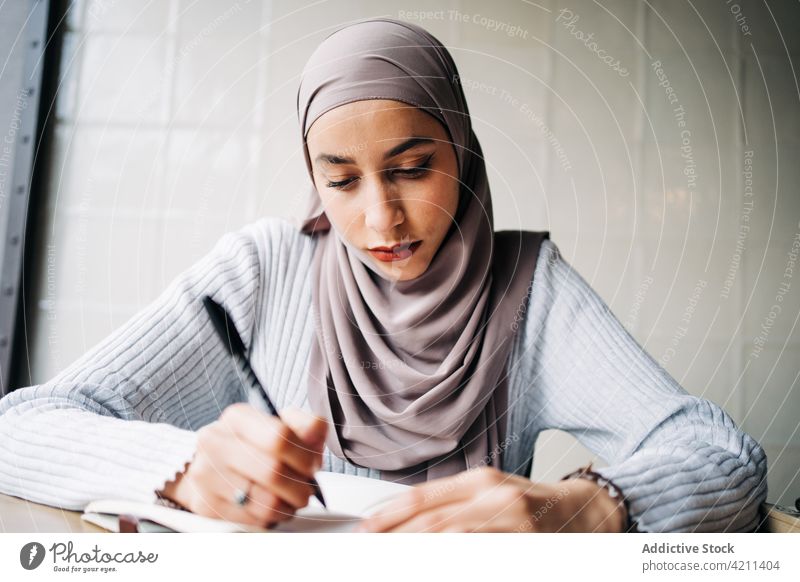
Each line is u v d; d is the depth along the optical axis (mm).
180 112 1441
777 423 1385
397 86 672
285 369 797
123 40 1457
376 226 689
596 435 747
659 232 1403
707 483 535
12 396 616
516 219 1400
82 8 1455
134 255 1432
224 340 788
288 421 520
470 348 732
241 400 819
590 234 1397
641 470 535
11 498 553
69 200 1437
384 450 726
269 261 816
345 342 754
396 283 738
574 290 795
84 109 1446
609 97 1414
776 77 1427
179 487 505
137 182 1438
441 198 703
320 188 727
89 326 1428
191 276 791
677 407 659
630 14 1414
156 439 529
